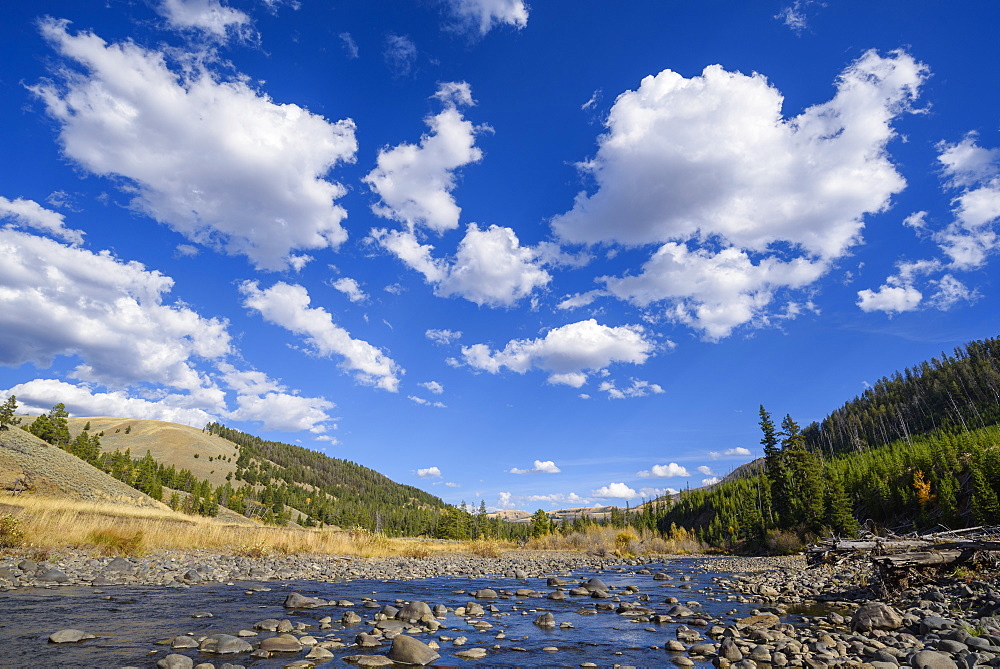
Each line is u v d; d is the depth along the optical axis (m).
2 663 8.16
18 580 15.87
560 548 63.00
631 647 11.18
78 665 8.17
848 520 63.75
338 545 37.00
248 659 9.00
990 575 15.84
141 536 24.77
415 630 12.23
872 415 190.62
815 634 11.98
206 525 38.50
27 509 26.98
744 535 85.62
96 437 149.38
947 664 8.51
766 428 77.69
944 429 140.62
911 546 17.06
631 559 51.34
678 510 145.50
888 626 12.04
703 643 11.23
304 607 14.73
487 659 9.88
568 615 15.46
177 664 8.16
